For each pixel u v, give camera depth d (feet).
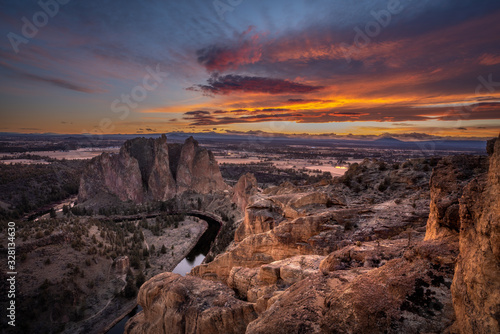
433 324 25.29
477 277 21.36
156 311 64.75
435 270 31.53
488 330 19.29
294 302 37.63
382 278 33.30
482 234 22.66
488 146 40.93
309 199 108.37
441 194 43.06
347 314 29.48
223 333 52.11
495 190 21.86
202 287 64.03
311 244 79.20
